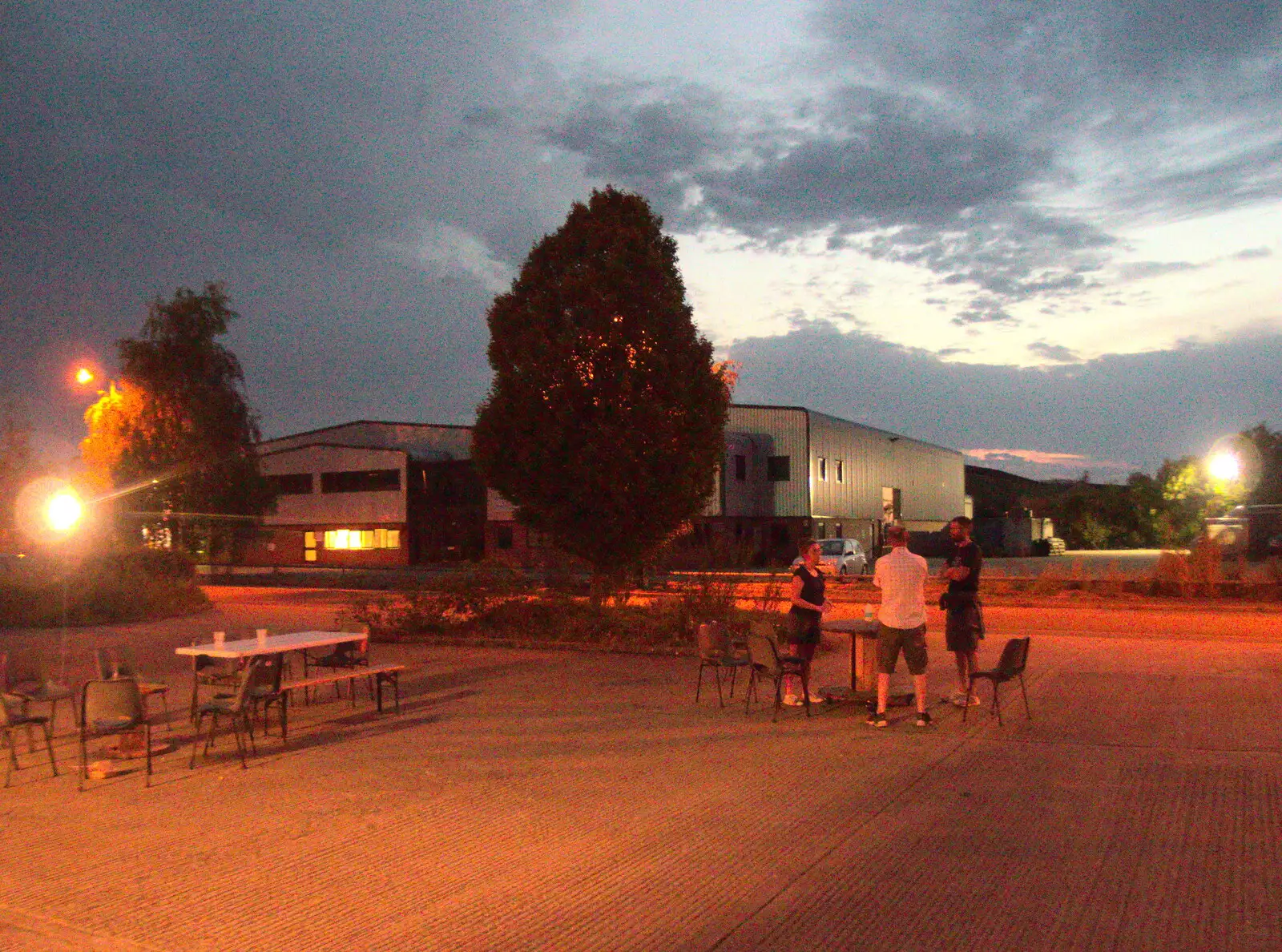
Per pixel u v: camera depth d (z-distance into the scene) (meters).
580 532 16.34
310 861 5.73
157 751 8.72
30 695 9.10
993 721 9.38
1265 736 8.59
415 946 4.57
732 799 6.85
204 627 20.28
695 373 16.66
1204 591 23.34
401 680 12.38
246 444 38.56
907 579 9.09
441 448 62.22
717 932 4.65
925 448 67.12
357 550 57.16
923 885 5.18
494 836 6.13
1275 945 4.43
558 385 15.98
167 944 4.64
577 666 13.51
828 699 10.30
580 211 16.64
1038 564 48.16
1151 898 4.96
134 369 36.69
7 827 6.47
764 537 50.09
